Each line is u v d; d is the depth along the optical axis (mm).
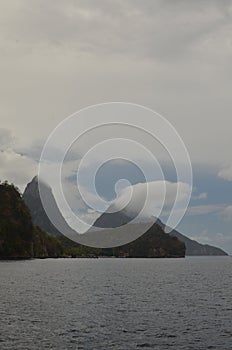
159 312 45969
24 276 100312
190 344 32312
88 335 34312
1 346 30594
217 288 74438
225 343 32719
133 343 32219
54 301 53719
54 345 31109
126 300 56062
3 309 46500
